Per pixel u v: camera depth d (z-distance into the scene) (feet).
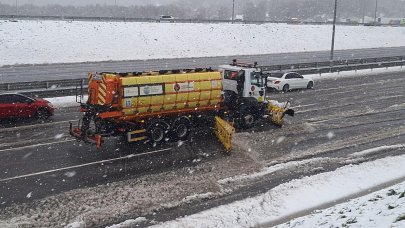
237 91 65.51
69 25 166.50
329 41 227.61
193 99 58.34
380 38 253.44
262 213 39.70
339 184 46.75
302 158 54.39
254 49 194.80
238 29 206.69
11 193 41.06
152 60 153.99
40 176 45.47
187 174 47.65
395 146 60.34
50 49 149.38
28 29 154.81
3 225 35.04
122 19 193.47
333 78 124.77
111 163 50.14
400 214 26.91
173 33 184.75
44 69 126.00
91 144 55.83
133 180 45.37
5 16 168.04
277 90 101.30
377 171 50.57
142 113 54.80
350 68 137.90
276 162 52.60
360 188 46.24
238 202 41.24
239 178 47.19
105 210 38.47
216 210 39.24
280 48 203.72
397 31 270.26
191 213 38.93
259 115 67.82
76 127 59.47
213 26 201.98
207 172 48.47
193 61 151.94
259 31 211.41
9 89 82.48
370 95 98.58
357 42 238.48
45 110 69.00
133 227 35.83
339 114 78.64
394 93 101.91
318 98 93.45
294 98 92.68
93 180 44.98
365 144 61.11
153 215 38.19
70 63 141.59
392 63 151.53
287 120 72.90
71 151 53.83
